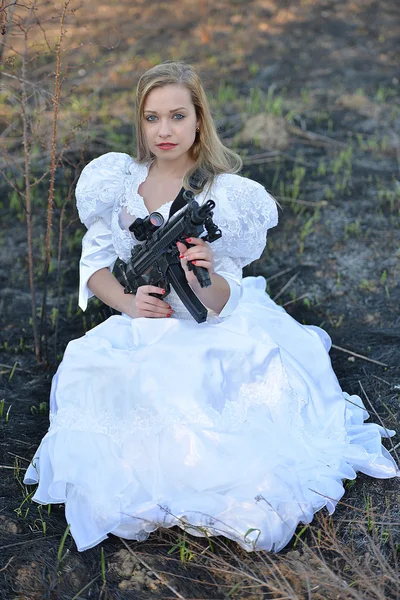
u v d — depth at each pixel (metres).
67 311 4.46
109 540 2.88
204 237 2.71
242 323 3.01
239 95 6.81
